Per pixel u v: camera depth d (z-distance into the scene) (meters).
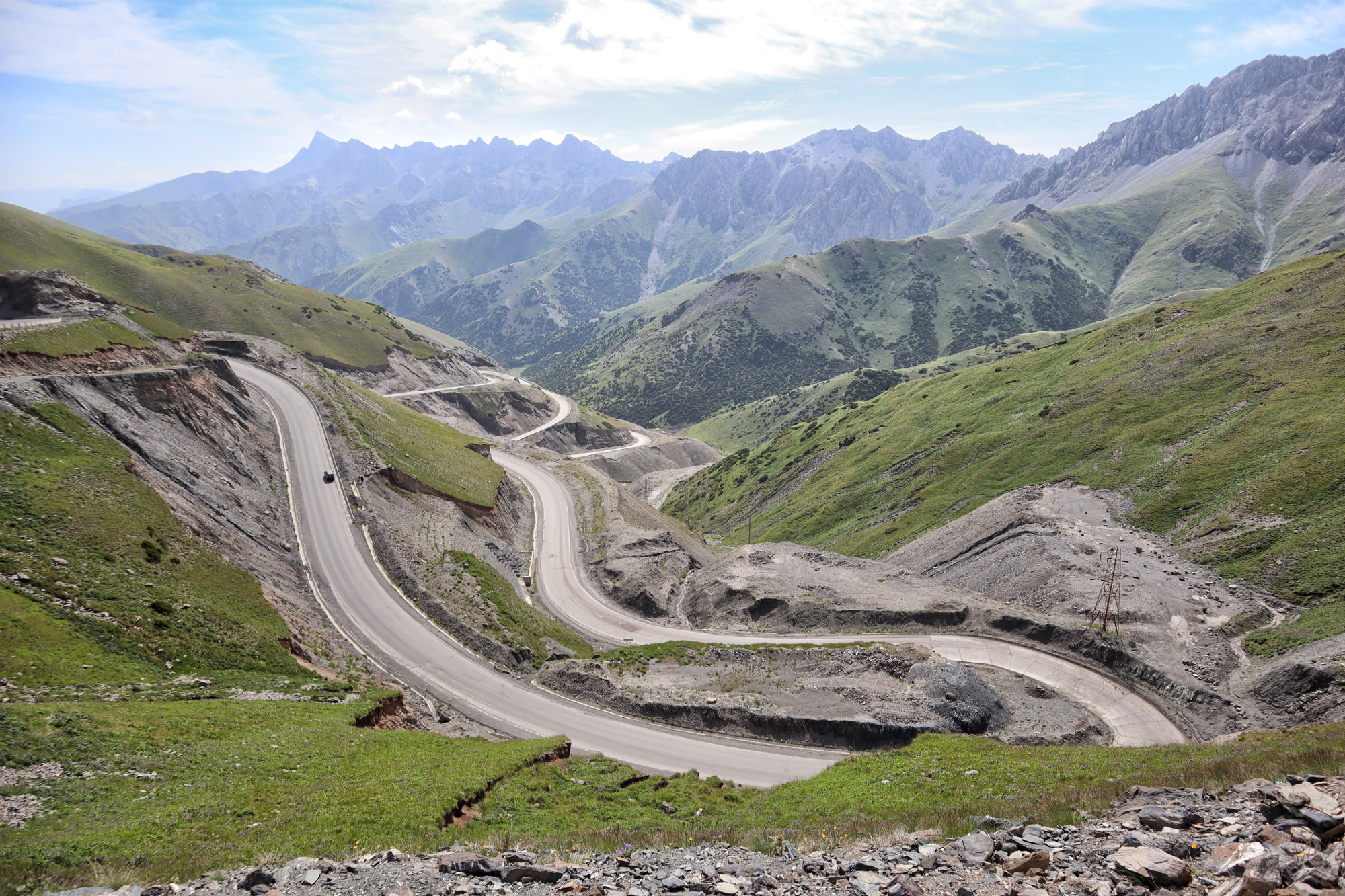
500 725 49.56
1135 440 95.44
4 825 19.47
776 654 60.31
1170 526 77.75
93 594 38.97
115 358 70.56
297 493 78.50
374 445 94.62
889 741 46.25
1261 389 90.62
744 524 159.00
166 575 44.47
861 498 130.62
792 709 50.12
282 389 103.00
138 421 63.19
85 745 25.52
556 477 137.75
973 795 27.64
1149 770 23.66
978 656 61.06
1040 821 14.67
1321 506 66.88
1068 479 95.31
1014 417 122.94
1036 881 11.04
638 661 61.75
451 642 60.25
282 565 63.72
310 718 35.66
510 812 27.16
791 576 84.31
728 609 80.75
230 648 41.88
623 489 138.25
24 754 23.88
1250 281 123.00
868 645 60.56
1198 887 9.91
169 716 30.34
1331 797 11.53
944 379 168.75
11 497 42.91
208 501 61.53
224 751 28.08
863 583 81.19
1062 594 67.50
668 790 35.78
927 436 138.00
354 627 59.81
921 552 94.88
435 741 36.94
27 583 37.22
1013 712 50.12
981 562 82.69
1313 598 57.97
